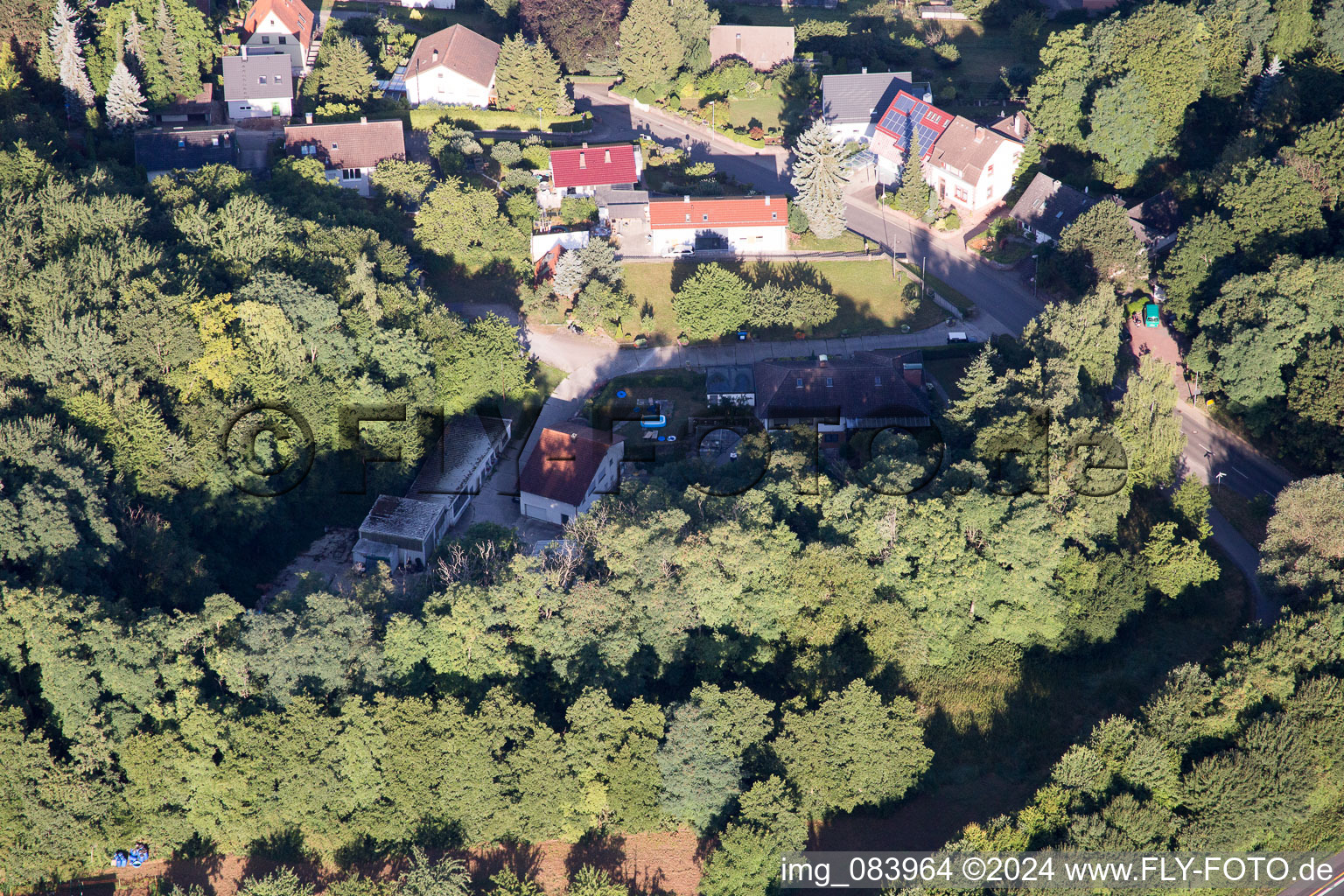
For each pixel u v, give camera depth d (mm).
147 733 86875
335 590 105500
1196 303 129500
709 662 97688
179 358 105938
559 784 88375
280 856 88812
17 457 94500
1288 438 117312
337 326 114938
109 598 93312
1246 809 87500
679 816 90375
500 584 94188
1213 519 114938
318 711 87312
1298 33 153750
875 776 91250
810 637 98188
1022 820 87625
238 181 134625
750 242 152125
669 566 98062
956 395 129500
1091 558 103562
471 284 143000
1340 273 113625
